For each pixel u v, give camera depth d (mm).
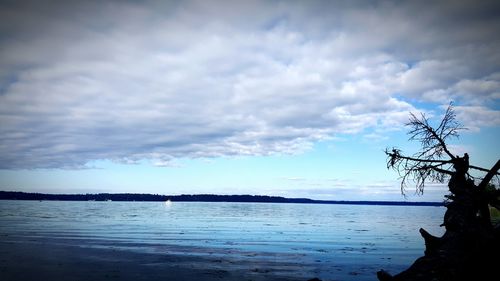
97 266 17797
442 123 10406
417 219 91938
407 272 8344
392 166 10625
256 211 145500
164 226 52812
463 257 8000
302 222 70938
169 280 15031
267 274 16734
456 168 9953
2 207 142625
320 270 17969
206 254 23562
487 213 9625
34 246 25406
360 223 69750
